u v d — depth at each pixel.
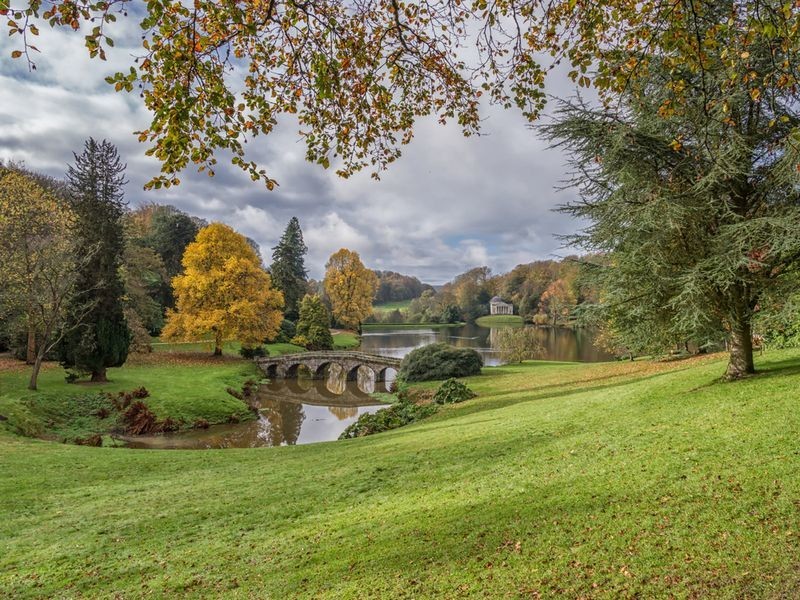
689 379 13.10
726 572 4.37
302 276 72.69
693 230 10.48
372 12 5.20
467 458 10.12
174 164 4.31
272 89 5.23
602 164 11.07
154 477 11.72
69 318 23.83
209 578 6.05
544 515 6.32
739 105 9.56
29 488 10.42
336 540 6.72
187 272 38.31
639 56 4.59
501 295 114.19
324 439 22.09
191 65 4.10
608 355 49.16
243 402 27.66
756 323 10.55
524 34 5.18
